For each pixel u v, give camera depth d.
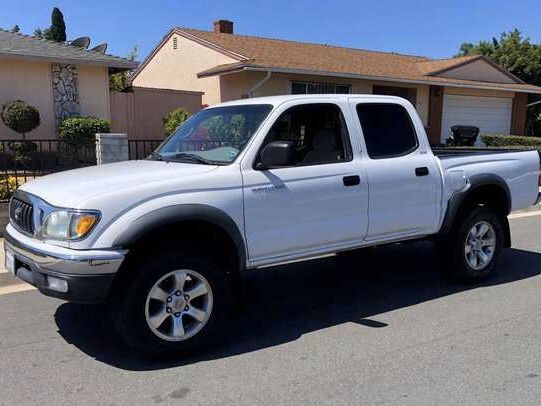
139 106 18.00
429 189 5.54
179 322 4.14
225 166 4.41
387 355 4.19
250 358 4.17
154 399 3.54
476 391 3.61
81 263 3.76
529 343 4.41
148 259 4.02
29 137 15.18
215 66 19.62
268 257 4.60
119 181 4.14
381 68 20.92
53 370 3.96
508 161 6.31
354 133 5.12
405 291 5.85
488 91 23.73
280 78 18.58
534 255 7.50
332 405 3.44
